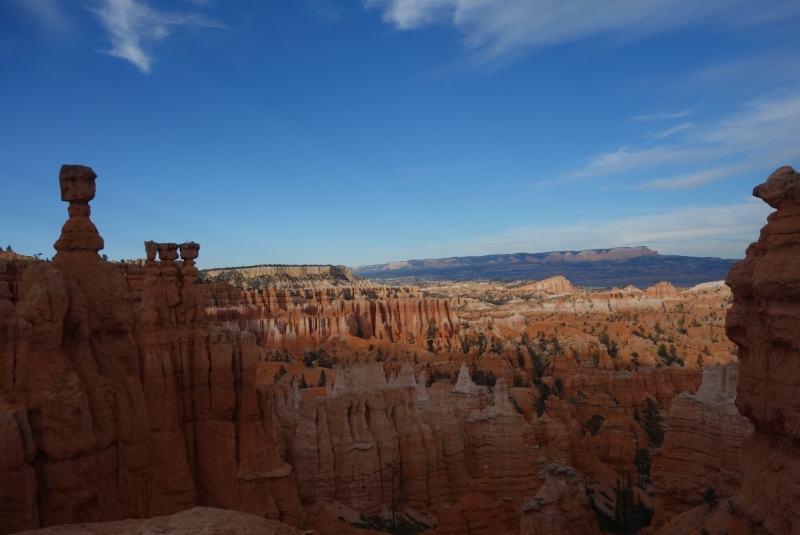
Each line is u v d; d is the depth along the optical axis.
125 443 29.81
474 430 62.62
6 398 25.30
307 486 50.50
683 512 49.03
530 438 68.88
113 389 29.59
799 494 18.69
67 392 25.92
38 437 25.42
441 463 59.31
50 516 25.12
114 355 30.62
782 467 19.78
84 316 28.61
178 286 36.53
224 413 36.06
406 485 56.44
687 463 50.22
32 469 24.75
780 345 19.73
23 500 23.97
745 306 21.42
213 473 35.56
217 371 36.06
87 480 26.45
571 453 72.31
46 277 26.98
